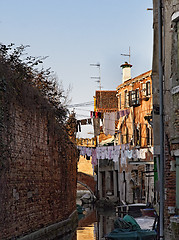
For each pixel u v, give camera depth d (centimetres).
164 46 1359
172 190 1286
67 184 2472
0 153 1341
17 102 1524
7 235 1395
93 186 6006
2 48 1444
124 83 4266
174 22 1315
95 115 2744
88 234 2406
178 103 1272
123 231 1648
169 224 1279
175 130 1278
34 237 1672
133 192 3950
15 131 1503
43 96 1877
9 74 1443
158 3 1384
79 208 4003
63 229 2180
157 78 1442
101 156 3158
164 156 1330
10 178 1444
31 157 1708
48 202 1953
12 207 1458
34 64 1666
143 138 3878
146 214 2183
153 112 1442
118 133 4488
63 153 2342
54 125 2080
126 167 4212
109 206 4634
